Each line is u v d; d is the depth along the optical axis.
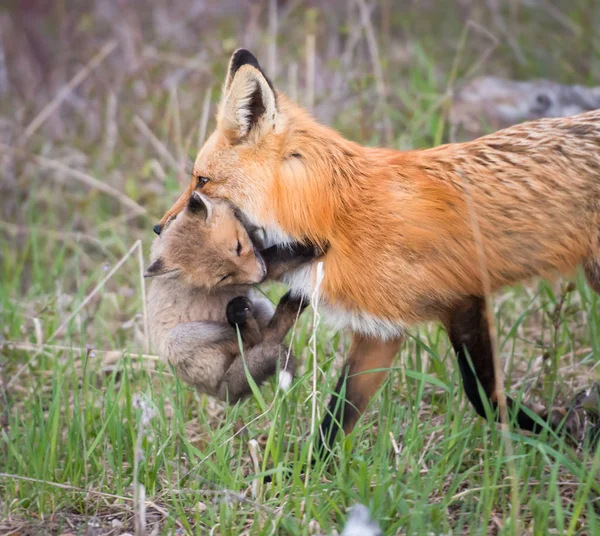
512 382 10.09
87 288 13.57
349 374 8.62
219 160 8.30
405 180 8.26
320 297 8.28
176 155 15.25
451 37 20.03
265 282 8.50
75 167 16.48
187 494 7.93
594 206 8.35
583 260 8.60
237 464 8.48
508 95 16.66
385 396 8.73
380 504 7.07
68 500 8.04
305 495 7.28
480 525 7.25
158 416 8.95
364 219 8.10
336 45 18.45
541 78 17.86
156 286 8.80
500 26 18.80
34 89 19.48
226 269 8.04
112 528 7.68
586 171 8.34
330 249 8.16
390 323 8.23
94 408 9.48
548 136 8.52
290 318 8.38
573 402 8.98
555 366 9.48
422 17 20.95
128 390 8.90
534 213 8.24
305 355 10.05
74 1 23.05
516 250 8.29
